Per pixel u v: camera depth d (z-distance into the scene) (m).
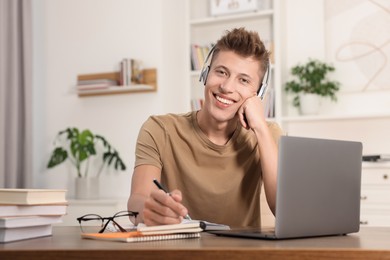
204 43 4.11
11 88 3.86
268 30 3.93
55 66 4.13
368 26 3.70
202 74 1.74
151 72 3.82
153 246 0.98
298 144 1.16
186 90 3.95
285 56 3.86
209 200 1.75
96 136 3.82
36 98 4.18
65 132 3.93
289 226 1.14
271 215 1.87
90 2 4.04
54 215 1.23
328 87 3.62
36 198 1.18
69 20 4.10
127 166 3.89
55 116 4.12
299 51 3.87
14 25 3.87
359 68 3.71
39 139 4.16
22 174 3.96
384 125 3.63
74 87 4.02
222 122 1.72
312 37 3.84
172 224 1.17
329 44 3.79
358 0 3.73
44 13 4.18
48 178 4.12
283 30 3.82
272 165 1.64
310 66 3.73
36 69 4.18
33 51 4.19
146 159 1.76
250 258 0.92
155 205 1.20
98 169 3.98
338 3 3.77
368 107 3.68
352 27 3.74
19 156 3.97
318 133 3.78
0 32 3.77
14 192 1.16
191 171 1.76
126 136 3.90
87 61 4.04
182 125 1.80
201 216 1.77
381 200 3.24
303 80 3.76
